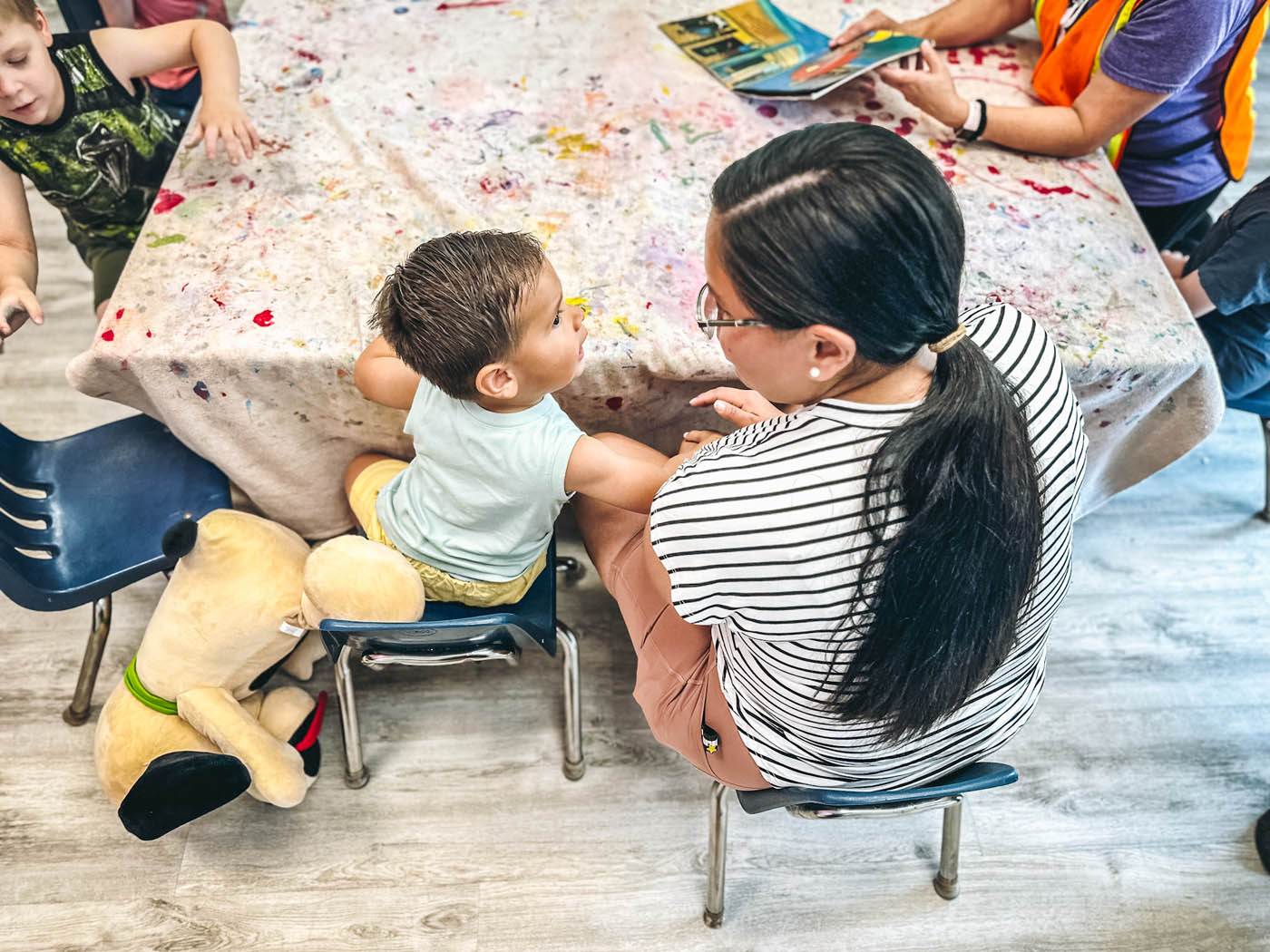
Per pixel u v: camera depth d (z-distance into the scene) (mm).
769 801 1174
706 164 1543
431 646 1298
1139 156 1755
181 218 1454
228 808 1605
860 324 771
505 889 1542
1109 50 1490
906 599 831
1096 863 1576
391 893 1534
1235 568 1928
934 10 1823
